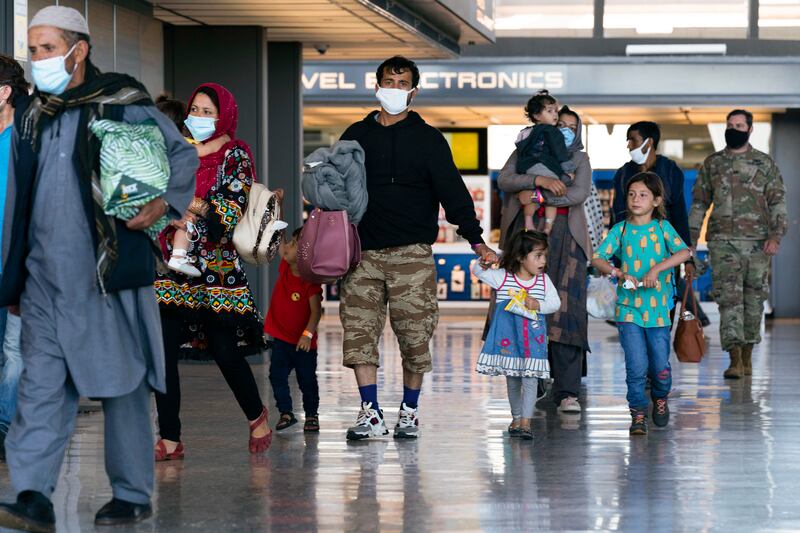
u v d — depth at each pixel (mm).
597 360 19406
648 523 8039
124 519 7938
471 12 20516
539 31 27938
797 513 8336
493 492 8977
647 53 27312
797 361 19344
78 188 7508
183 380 15961
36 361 7570
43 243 7516
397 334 11328
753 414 13188
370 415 11367
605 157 31328
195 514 8227
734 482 9383
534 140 13203
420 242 11234
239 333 10422
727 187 17172
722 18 28016
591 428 12148
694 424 12430
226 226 9867
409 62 11328
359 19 17969
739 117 17250
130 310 7688
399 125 11305
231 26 18453
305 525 7938
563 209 13336
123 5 15570
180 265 9664
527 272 11453
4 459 10086
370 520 8086
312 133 32250
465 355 19844
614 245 12133
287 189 20984
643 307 11883
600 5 27969
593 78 27359
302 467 9914
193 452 10609
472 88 27359
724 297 17031
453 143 32344
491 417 12812
